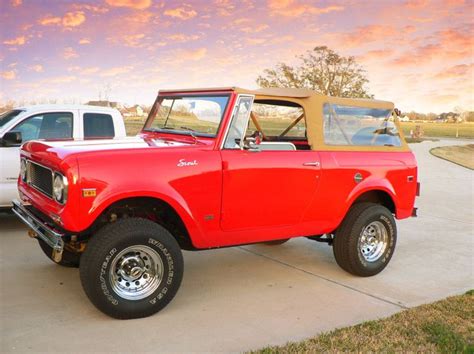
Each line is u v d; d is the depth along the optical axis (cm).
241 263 611
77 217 397
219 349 385
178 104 541
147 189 418
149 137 544
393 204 601
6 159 703
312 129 534
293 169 505
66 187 397
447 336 405
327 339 398
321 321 444
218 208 465
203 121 495
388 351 381
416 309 467
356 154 559
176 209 436
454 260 649
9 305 454
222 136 467
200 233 461
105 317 434
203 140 479
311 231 538
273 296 503
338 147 548
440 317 450
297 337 410
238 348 388
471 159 1825
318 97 538
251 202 484
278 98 518
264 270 586
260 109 579
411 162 607
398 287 540
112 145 454
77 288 498
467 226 851
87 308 451
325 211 537
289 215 514
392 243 588
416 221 884
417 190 618
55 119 756
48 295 479
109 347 382
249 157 479
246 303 482
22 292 485
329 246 698
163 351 379
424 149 1992
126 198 430
